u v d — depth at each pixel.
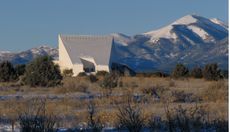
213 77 113.06
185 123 26.91
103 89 76.94
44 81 86.19
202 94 58.06
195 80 113.50
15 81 110.94
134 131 27.77
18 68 130.38
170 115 31.52
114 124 31.95
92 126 28.88
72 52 181.75
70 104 48.41
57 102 50.81
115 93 67.69
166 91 64.75
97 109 44.19
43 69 87.19
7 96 66.00
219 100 50.81
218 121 28.52
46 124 27.45
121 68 174.50
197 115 31.73
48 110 41.69
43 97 61.09
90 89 78.81
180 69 130.00
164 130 28.81
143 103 50.16
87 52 182.75
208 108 39.78
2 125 33.31
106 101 50.66
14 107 45.56
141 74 141.75
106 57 178.38
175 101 54.06
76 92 72.62
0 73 111.38
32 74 87.00
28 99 57.19
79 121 34.62
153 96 57.34
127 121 28.08
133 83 91.69
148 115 34.78
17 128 31.62
